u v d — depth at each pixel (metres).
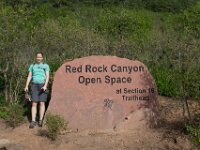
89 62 10.33
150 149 8.98
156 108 10.30
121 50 14.21
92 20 26.67
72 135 9.62
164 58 13.88
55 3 33.00
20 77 11.55
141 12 33.19
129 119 10.06
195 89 9.62
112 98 10.25
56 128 9.39
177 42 14.46
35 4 30.19
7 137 9.59
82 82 10.26
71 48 14.00
